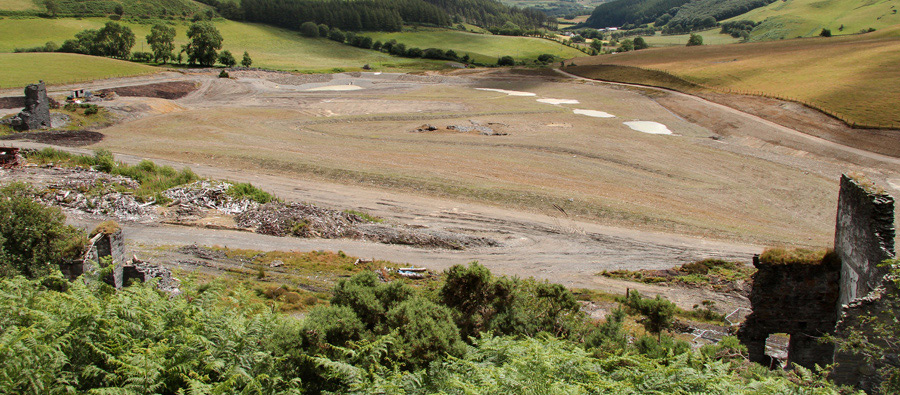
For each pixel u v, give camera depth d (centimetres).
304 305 2231
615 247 3444
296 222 3428
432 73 13775
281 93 10331
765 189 4788
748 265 3127
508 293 1775
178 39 17150
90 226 3161
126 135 6009
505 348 1074
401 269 2875
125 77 10294
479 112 8481
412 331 1197
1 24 15338
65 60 11131
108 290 1230
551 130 7219
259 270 2705
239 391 863
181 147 5472
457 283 1783
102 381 823
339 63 16238
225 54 13725
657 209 4147
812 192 4712
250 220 3444
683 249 3419
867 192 1469
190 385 804
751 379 1031
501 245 3419
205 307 1102
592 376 927
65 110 6600
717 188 4797
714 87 9756
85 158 4472
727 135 6994
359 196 4250
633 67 12269
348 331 1199
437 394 889
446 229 3647
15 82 8931
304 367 1057
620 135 6888
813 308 1706
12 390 730
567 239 3553
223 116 7369
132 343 897
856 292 1522
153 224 3312
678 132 7219
